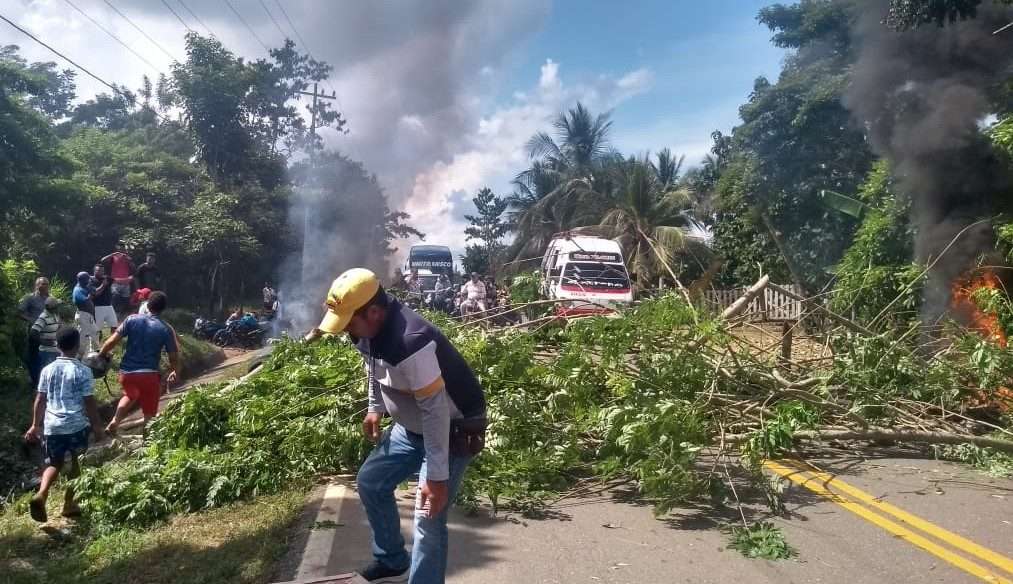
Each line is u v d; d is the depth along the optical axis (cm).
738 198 2067
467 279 2258
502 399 601
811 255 1948
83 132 3159
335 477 632
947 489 596
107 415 1112
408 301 1808
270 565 454
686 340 731
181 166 2925
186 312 2497
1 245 1745
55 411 635
